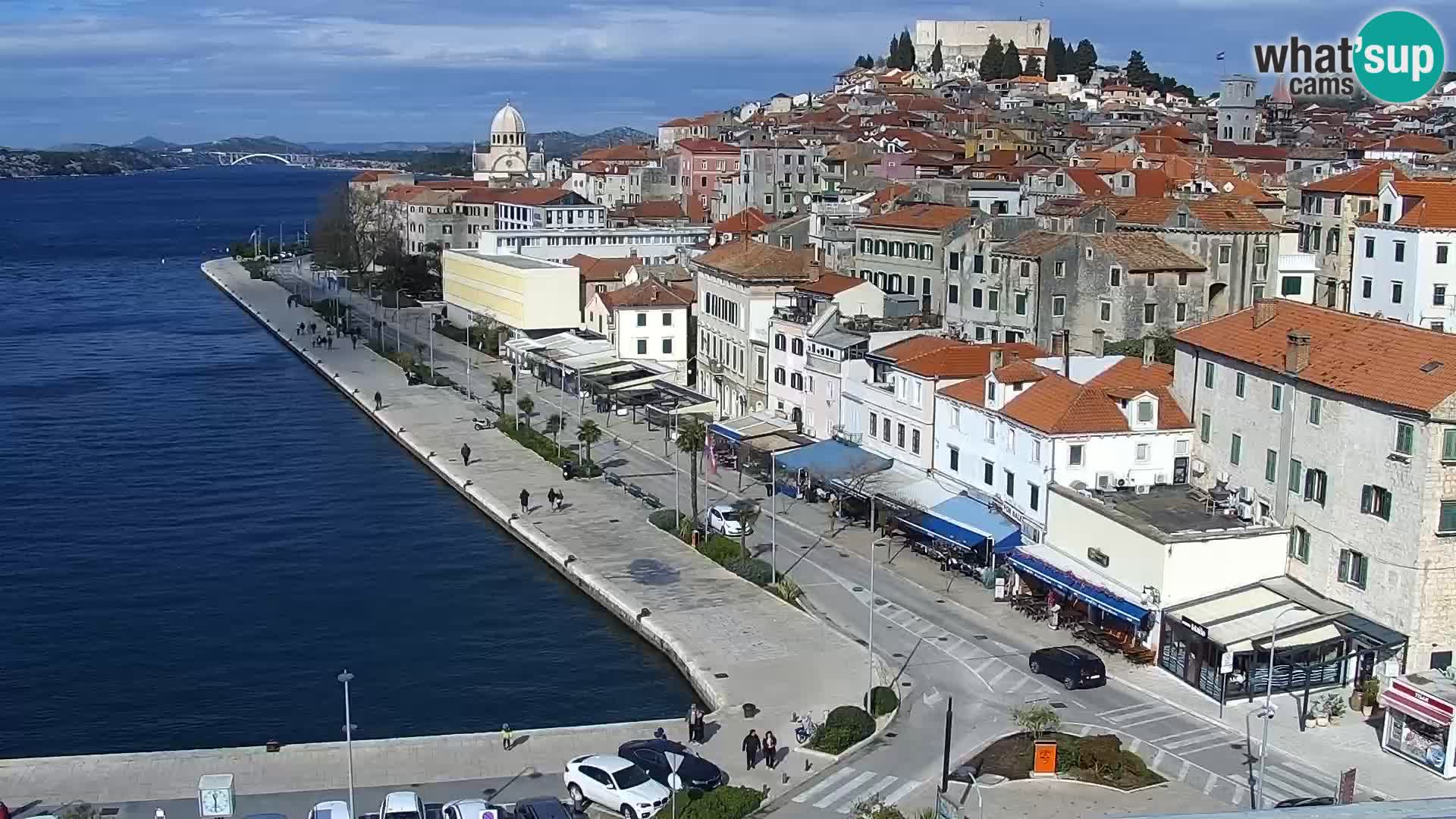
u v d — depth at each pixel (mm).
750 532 109250
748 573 98812
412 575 107312
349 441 154500
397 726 80438
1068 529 90375
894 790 65375
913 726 73000
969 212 145625
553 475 132000
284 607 100750
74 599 103000
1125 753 67812
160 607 101188
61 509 127562
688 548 107188
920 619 89625
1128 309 126562
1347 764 68500
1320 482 81750
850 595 94562
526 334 196625
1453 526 74625
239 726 80875
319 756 70500
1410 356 78312
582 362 170875
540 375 182250
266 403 176750
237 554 113875
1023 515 97188
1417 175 162250
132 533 119875
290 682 87188
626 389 156375
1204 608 80062
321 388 187250
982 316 134500
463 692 84875
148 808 64250
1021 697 77062
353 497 130875
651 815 62719
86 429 161000
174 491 133625
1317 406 81938
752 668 81938
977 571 97188
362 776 68062
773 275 144750
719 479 128875
